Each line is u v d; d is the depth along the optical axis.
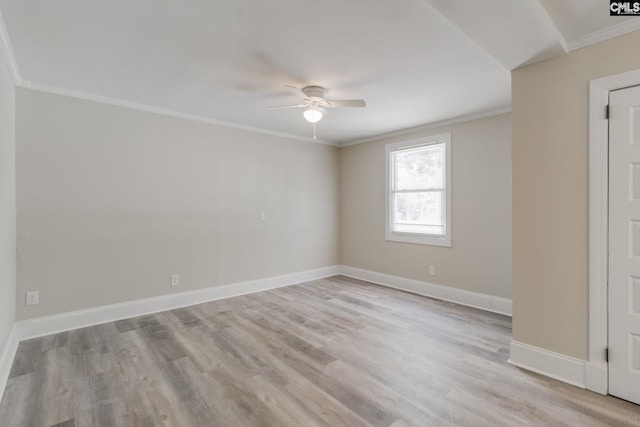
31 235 3.09
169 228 3.96
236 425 1.86
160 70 2.79
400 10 1.93
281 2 1.85
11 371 2.44
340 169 5.87
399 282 4.91
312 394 2.16
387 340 3.00
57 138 3.22
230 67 2.72
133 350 2.80
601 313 2.12
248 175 4.68
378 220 5.24
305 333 3.17
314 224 5.54
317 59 2.57
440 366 2.52
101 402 2.07
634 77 1.98
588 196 2.16
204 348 2.84
